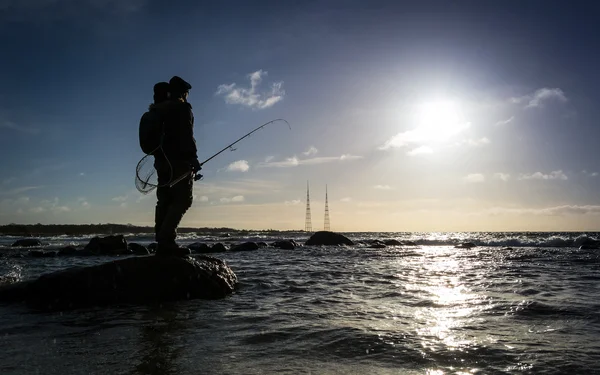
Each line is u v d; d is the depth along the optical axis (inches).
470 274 385.4
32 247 1059.3
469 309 208.8
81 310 204.8
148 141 244.7
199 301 231.8
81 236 2428.6
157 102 263.1
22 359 123.8
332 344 141.7
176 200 256.7
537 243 1140.5
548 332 161.3
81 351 132.3
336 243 1128.2
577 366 119.8
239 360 123.2
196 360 123.0
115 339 148.1
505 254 706.8
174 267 240.7
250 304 222.8
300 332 158.4
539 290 277.6
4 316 191.0
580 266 470.9
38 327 167.8
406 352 132.8
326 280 335.0
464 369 117.0
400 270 426.9
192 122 259.6
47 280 221.5
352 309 208.1
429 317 188.5
